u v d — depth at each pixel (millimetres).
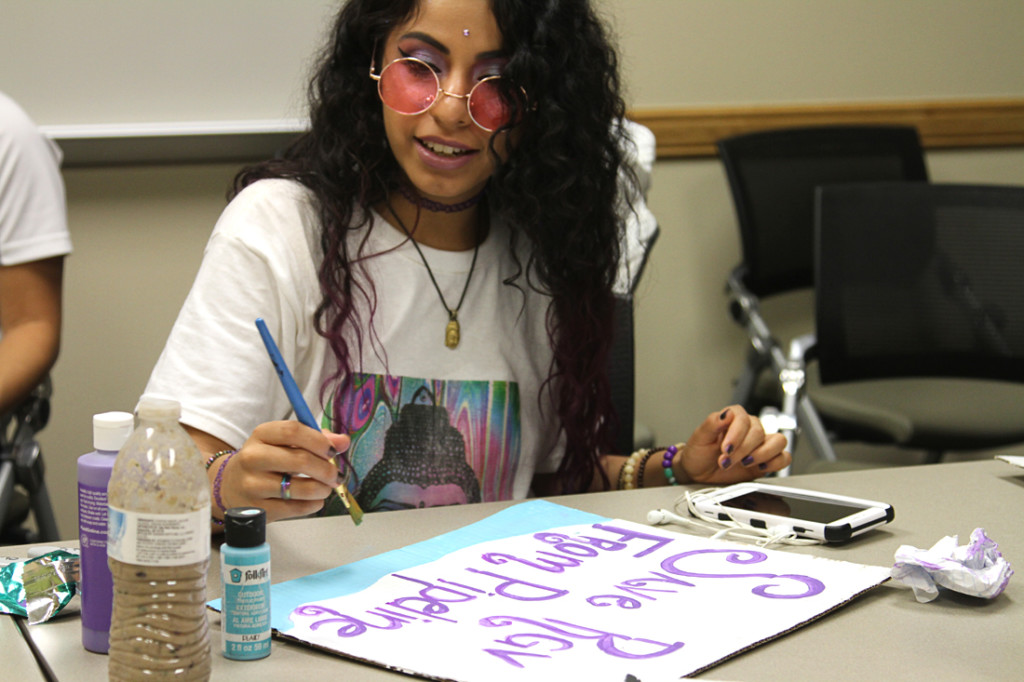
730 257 2615
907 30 2648
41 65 2014
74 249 2131
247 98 2119
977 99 2717
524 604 687
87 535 625
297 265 1082
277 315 1060
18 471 1431
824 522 866
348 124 1125
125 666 553
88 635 632
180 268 2199
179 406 576
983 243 2033
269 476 803
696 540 837
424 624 651
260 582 614
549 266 1192
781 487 988
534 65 1062
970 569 723
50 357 1525
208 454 979
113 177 2129
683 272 2592
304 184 1123
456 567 763
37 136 1615
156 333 2207
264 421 1031
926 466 1134
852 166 2363
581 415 1226
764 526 873
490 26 1037
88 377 2182
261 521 620
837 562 778
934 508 964
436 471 1132
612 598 700
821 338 1971
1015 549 846
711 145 2533
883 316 2000
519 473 1207
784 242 2291
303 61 2121
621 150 1221
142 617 552
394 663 592
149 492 550
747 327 2170
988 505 977
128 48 2049
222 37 2086
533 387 1230
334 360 1115
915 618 691
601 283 1215
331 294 1082
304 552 804
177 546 551
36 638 651
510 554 795
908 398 1942
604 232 1199
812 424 1766
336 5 1244
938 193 2037
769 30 2553
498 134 1072
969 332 2025
